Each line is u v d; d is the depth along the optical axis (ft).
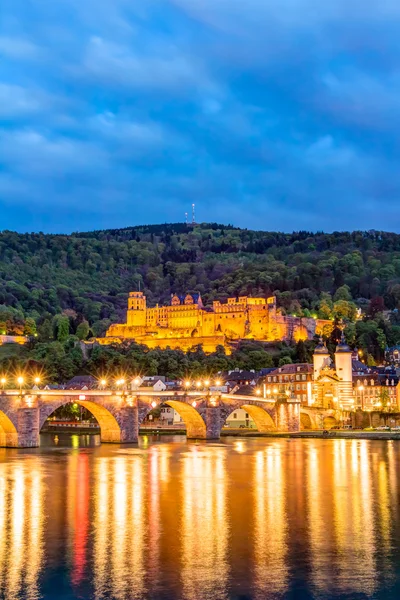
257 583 251.60
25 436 640.58
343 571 263.49
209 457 586.86
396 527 324.80
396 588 247.50
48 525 329.72
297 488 425.69
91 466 522.06
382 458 578.66
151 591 244.63
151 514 352.28
